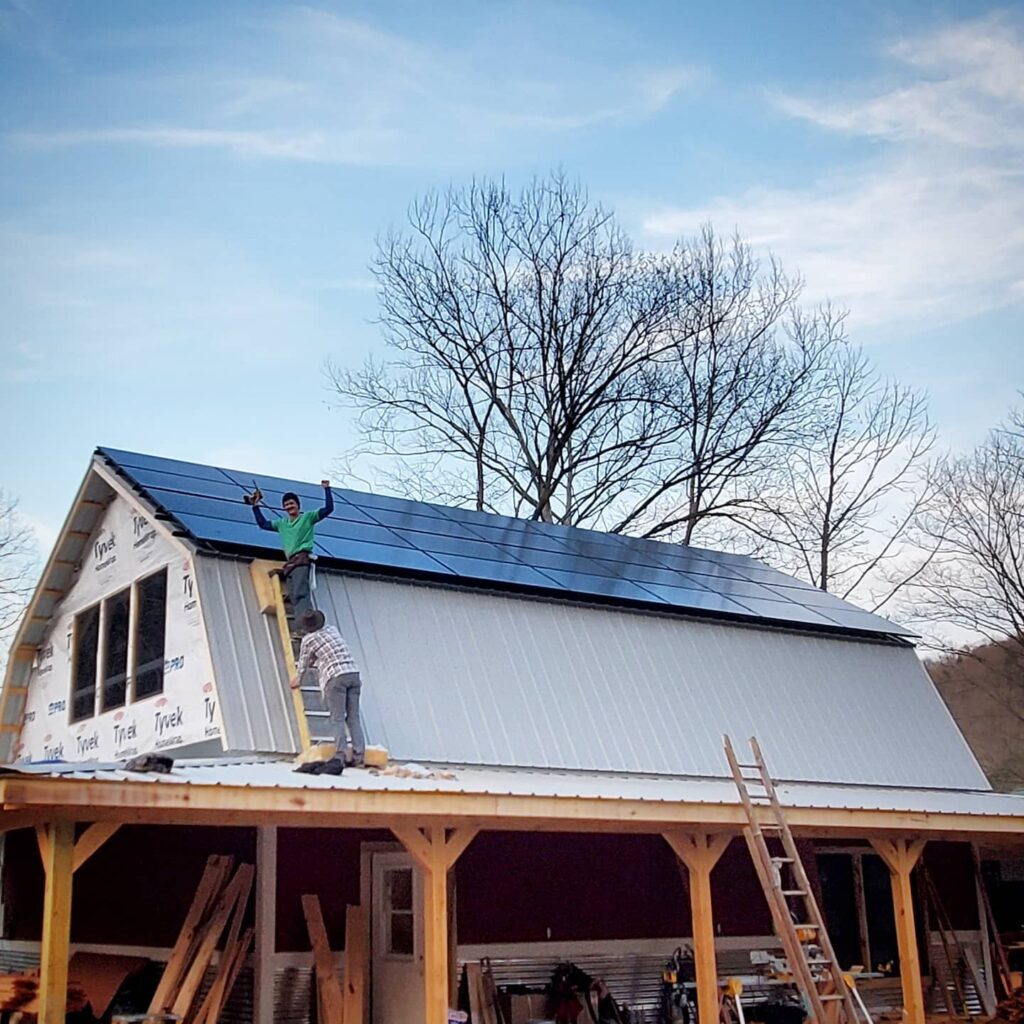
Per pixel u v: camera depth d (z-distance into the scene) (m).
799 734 18.56
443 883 11.55
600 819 12.27
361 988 13.34
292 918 13.41
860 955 18.75
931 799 17.88
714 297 41.94
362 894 14.15
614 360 41.75
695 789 14.88
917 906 19.61
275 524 15.24
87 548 18.20
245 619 14.80
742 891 17.52
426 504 21.05
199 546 15.09
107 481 17.12
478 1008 14.33
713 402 41.38
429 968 11.35
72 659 18.23
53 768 9.70
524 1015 14.65
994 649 45.84
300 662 13.61
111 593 17.28
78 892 16.47
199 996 13.16
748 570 23.64
